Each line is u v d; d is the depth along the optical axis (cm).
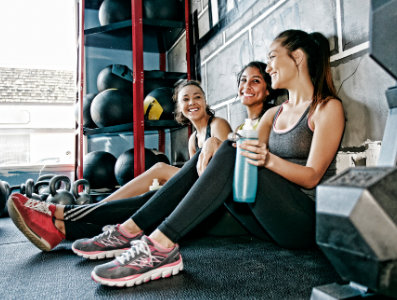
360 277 45
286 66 105
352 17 102
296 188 90
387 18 54
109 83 243
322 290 55
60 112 315
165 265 85
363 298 51
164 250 85
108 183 238
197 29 237
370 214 41
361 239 41
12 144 297
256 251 109
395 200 42
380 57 54
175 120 224
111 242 104
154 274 84
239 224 129
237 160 83
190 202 85
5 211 220
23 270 97
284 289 75
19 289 82
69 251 119
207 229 128
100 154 239
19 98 308
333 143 89
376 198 41
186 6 238
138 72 217
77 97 275
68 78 351
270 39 149
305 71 104
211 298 72
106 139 285
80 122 241
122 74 240
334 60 110
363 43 99
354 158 103
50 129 307
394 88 60
